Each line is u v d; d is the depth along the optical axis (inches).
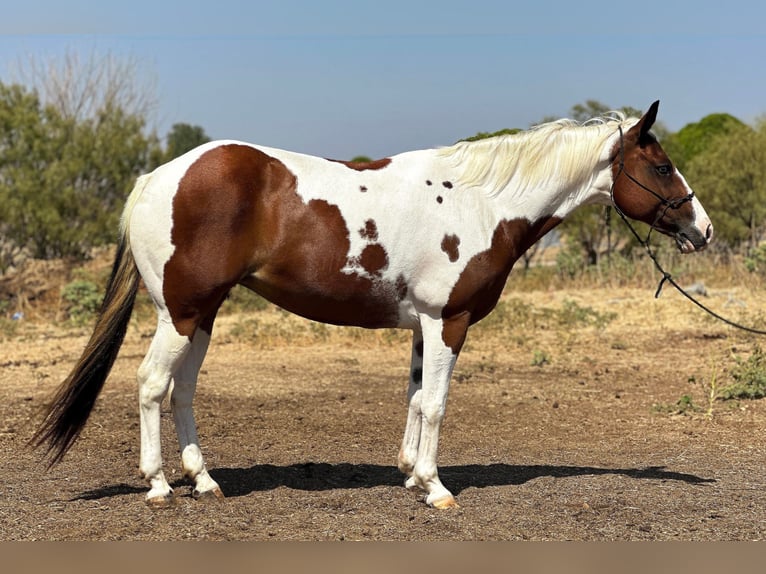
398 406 347.9
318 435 301.3
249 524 199.0
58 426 205.2
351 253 205.5
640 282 743.7
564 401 359.9
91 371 205.2
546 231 228.7
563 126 224.2
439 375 214.1
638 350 474.0
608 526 202.1
